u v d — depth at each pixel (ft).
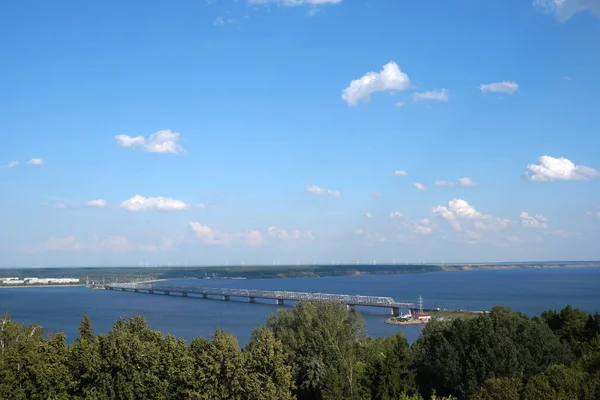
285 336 288.51
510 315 274.36
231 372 207.62
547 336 254.27
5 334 260.21
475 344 236.63
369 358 267.59
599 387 161.79
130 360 210.38
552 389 162.40
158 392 207.51
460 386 228.63
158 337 249.96
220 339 217.97
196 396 204.23
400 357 245.45
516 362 228.02
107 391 207.31
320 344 262.67
